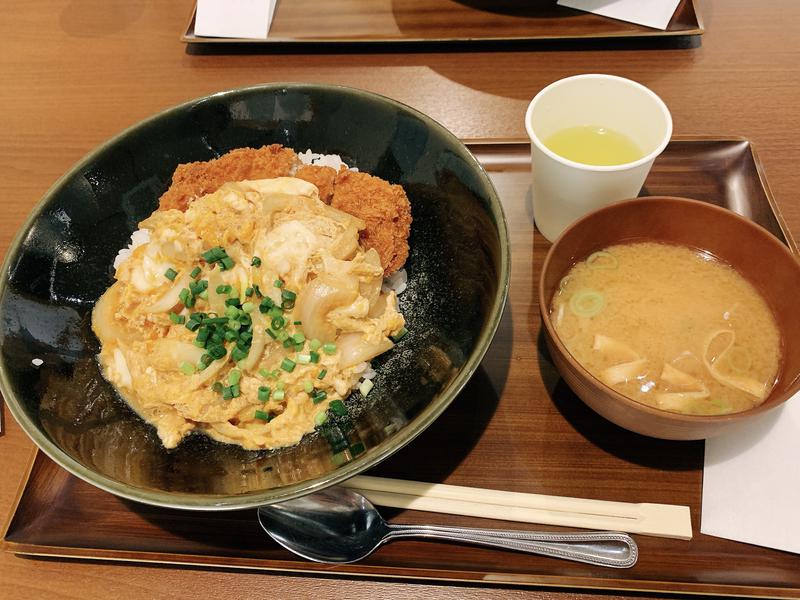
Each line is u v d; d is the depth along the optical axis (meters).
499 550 0.29
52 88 0.52
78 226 0.37
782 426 0.30
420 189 0.39
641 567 0.28
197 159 0.41
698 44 0.49
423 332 0.36
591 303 0.32
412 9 0.51
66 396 0.32
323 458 0.31
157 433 0.33
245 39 0.51
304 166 0.40
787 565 0.28
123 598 0.29
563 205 0.36
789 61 0.47
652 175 0.41
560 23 0.49
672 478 0.31
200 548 0.30
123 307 0.36
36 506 0.32
